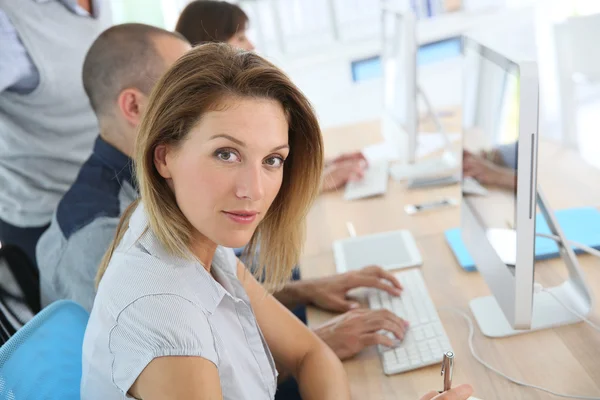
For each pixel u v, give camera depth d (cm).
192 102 82
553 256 140
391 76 215
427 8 387
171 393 82
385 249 159
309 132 94
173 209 90
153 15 316
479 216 128
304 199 100
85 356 91
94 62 170
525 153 99
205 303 90
